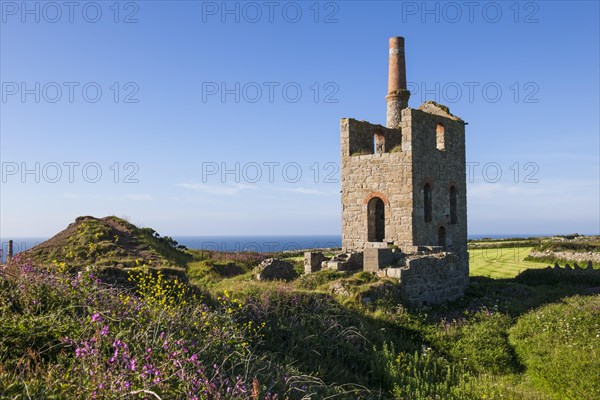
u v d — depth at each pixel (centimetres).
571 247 4312
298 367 1120
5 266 1106
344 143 3128
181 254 3225
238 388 769
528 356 1523
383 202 2958
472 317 1988
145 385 697
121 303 1016
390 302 1931
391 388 1227
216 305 1383
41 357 795
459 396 1222
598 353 1421
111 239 2670
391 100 3588
